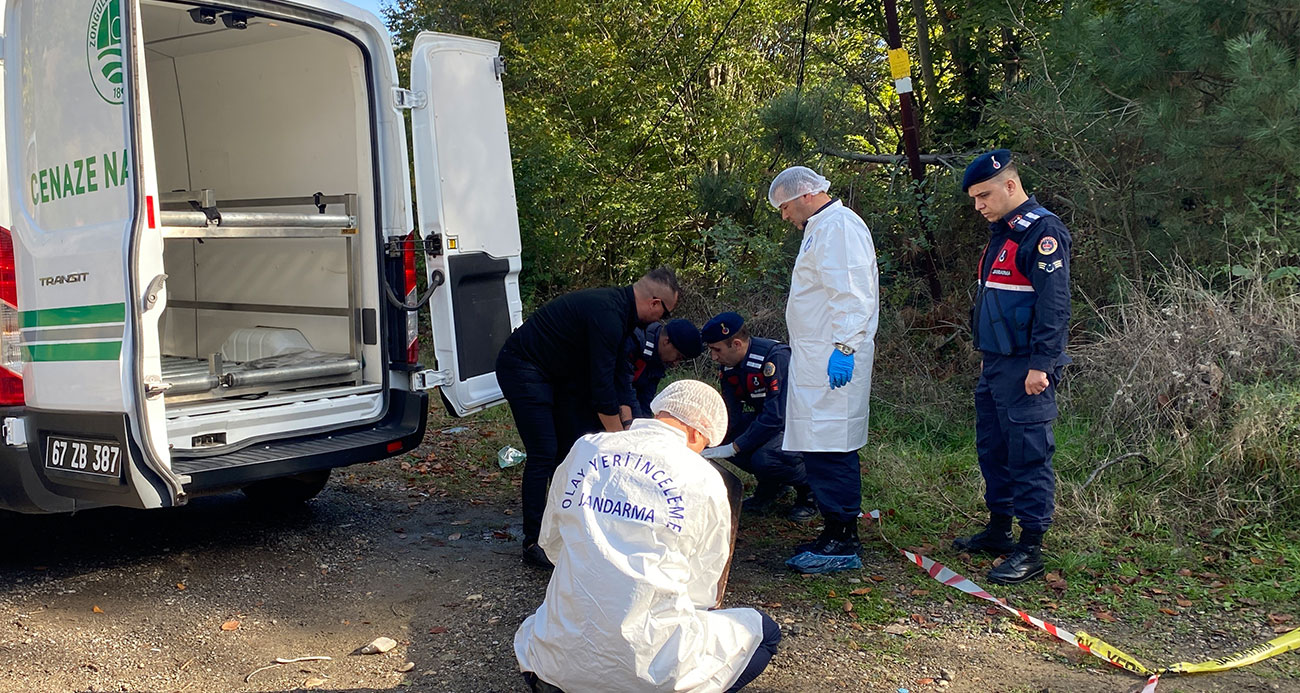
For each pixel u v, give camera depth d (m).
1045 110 6.52
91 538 4.88
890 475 5.27
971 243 7.52
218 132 5.79
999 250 4.04
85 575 4.36
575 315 4.29
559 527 2.59
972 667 3.34
